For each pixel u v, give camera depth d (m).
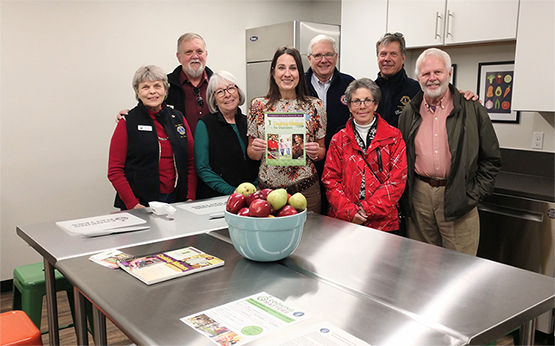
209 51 4.22
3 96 3.22
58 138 3.47
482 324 0.92
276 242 1.26
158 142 2.42
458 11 3.02
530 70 2.68
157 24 3.87
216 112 2.55
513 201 2.63
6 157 3.27
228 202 1.35
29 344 1.46
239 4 4.37
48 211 3.48
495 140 2.33
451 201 2.33
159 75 2.38
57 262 1.33
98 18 3.56
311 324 0.94
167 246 1.46
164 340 0.88
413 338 0.87
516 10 2.72
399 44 2.71
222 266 1.29
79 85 3.53
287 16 4.74
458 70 3.45
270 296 1.08
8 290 3.36
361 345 0.85
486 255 2.80
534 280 1.16
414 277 1.19
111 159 2.41
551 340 2.58
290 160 2.20
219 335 0.90
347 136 2.36
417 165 2.46
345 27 3.82
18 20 3.22
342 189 2.40
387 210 2.27
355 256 1.36
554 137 2.94
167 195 2.49
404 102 2.78
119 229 1.63
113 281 1.18
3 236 3.31
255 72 4.38
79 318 1.52
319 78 2.83
